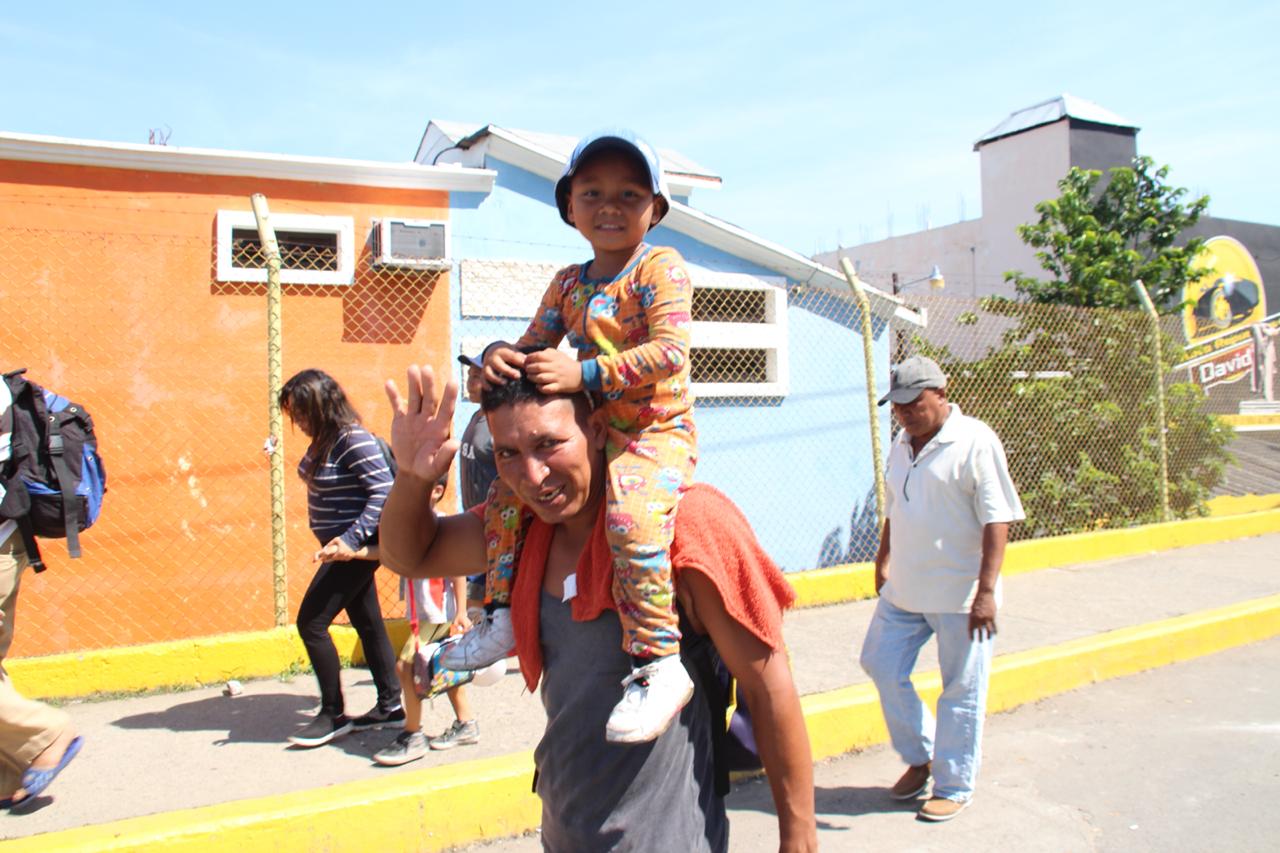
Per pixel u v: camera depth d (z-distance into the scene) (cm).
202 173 679
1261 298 2238
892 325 965
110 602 650
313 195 710
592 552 193
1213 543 1069
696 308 852
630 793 189
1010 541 983
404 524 206
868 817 448
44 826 391
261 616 686
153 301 667
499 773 430
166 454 668
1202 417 1168
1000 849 414
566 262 793
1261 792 468
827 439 900
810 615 757
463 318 749
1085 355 1073
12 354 634
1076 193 1382
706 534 190
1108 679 651
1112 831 430
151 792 424
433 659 215
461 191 757
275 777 441
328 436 479
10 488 413
